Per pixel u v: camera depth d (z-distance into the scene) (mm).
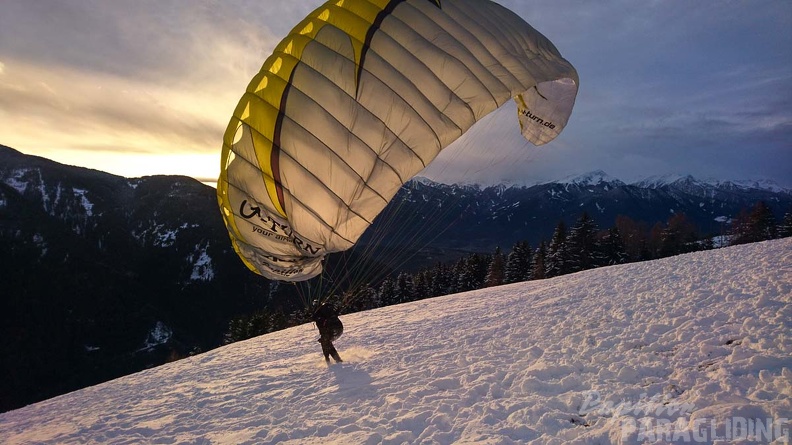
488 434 5215
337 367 10539
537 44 8609
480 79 7434
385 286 59531
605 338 8039
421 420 6137
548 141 9492
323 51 7406
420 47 7477
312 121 7090
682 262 15414
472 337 11008
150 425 8797
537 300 15125
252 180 7234
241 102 7609
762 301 7859
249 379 11383
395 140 7125
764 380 5000
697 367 5875
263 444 6676
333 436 6332
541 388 6391
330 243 7289
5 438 10609
